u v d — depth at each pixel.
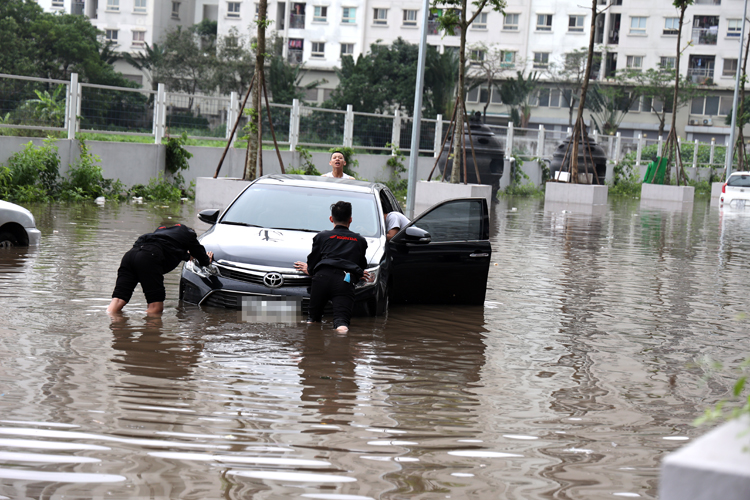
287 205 9.06
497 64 79.56
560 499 3.87
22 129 18.56
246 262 7.88
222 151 23.28
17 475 3.85
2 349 6.01
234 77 71.38
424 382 5.89
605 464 4.39
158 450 4.25
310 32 82.94
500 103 79.50
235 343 6.68
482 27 80.75
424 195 26.05
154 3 83.75
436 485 3.97
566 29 79.00
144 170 20.89
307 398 5.32
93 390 5.19
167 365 5.89
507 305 9.38
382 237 8.76
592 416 5.27
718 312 9.48
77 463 4.03
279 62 65.00
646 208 30.08
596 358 6.94
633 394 5.84
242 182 19.53
